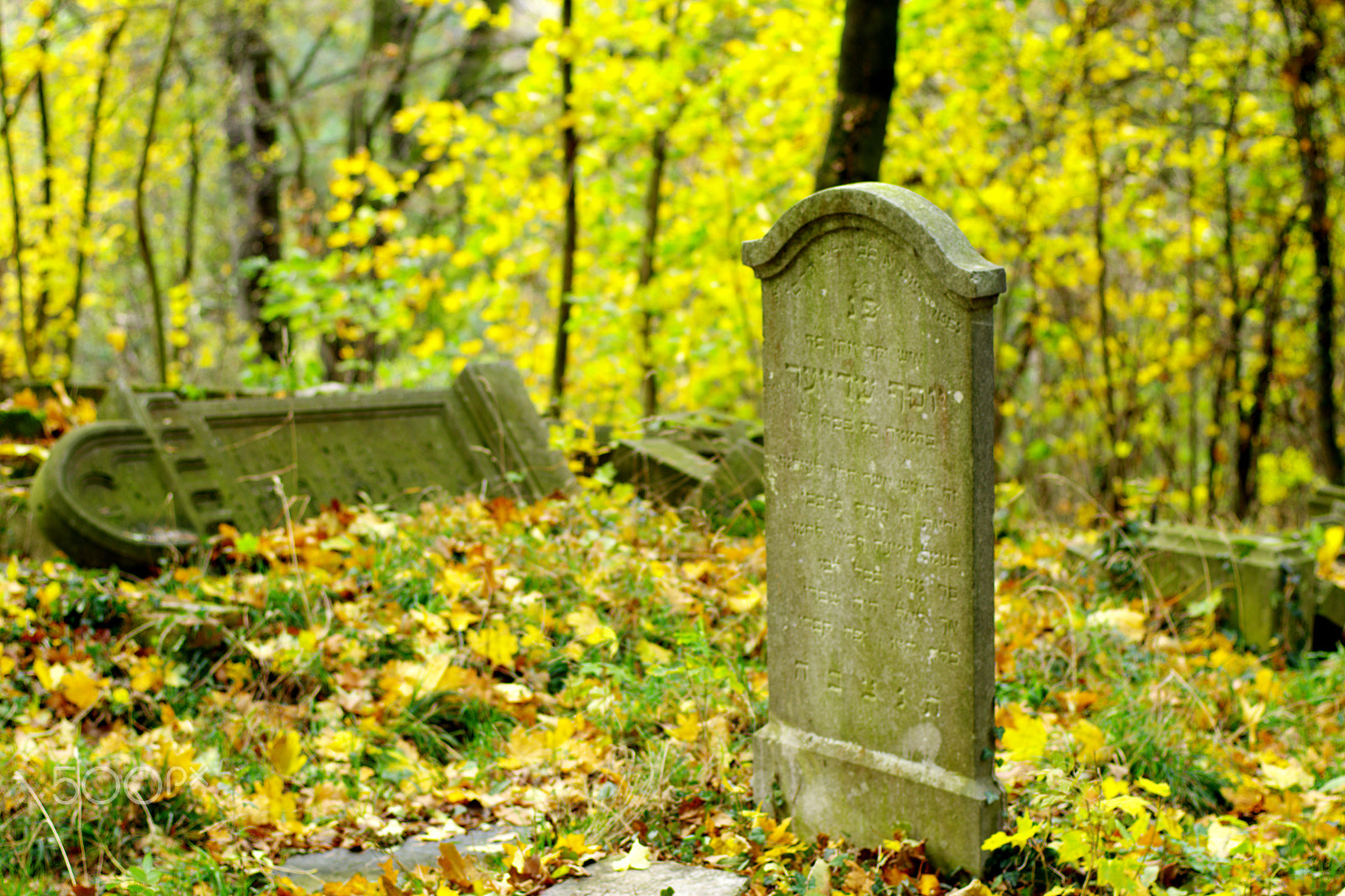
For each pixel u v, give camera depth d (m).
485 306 14.65
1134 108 11.64
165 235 20.28
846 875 3.71
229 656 5.20
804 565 3.97
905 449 3.65
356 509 6.58
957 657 3.62
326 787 4.28
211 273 21.61
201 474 6.38
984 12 10.59
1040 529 8.36
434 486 7.07
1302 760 4.93
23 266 16.09
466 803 4.31
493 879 3.54
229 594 5.46
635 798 4.02
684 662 4.57
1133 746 4.59
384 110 17.00
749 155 12.81
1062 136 12.54
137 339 18.42
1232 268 12.19
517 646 5.15
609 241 12.47
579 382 13.55
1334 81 11.37
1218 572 6.56
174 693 4.93
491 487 7.27
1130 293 13.64
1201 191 12.41
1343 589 6.84
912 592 3.70
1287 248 12.05
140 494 6.12
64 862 3.79
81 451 5.97
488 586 5.55
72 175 16.62
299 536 6.01
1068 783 3.33
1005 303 12.88
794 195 12.19
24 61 12.12
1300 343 13.23
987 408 3.51
